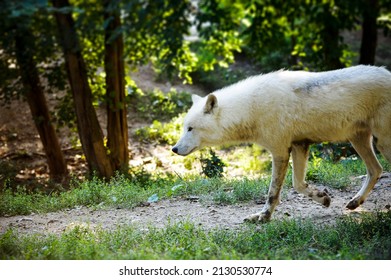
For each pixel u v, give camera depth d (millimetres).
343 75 5551
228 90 5863
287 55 15977
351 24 12703
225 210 6426
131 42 11000
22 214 7125
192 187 7430
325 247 4848
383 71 5578
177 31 10320
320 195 5762
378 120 5527
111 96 10461
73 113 10883
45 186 9703
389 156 5586
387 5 13742
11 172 10484
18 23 7738
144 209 6750
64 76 10773
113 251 5016
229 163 11211
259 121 5629
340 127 5582
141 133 13406
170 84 16062
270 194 5742
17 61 10297
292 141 5680
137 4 10172
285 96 5539
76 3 11453
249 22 16484
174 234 5379
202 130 5805
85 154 10305
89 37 10477
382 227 5125
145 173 9867
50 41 9867
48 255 4797
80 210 7020
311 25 13227
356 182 7418
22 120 13898
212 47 13023
